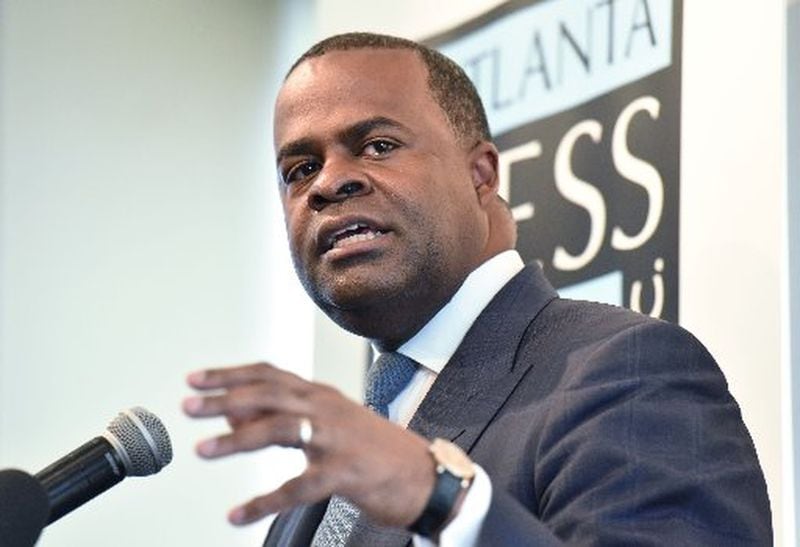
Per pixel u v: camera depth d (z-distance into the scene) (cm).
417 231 555
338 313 566
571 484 470
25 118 1137
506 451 502
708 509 465
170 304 1112
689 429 488
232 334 1108
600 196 753
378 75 581
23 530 401
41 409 1098
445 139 580
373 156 569
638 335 512
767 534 485
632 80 746
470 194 579
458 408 529
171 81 1142
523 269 573
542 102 793
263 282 1112
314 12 1134
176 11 1152
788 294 671
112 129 1136
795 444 668
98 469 465
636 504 460
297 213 567
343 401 384
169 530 1070
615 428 482
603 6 768
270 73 1144
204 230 1123
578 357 518
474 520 398
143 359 1105
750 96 691
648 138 732
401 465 388
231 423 372
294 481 373
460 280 569
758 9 694
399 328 568
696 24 718
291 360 1091
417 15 870
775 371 662
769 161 679
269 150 1131
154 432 477
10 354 1105
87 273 1116
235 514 369
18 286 1114
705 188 702
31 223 1123
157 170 1130
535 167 790
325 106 575
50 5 1152
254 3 1155
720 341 684
